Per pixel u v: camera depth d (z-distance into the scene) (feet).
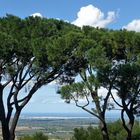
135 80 73.67
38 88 65.10
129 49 73.15
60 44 61.05
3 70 61.36
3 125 64.39
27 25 63.57
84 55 64.90
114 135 91.97
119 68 72.74
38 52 60.39
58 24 67.51
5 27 62.90
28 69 63.93
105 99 73.56
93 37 71.20
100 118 73.26
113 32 73.92
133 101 74.49
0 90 63.26
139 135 90.94
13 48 59.41
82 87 70.03
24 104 64.95
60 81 71.82
